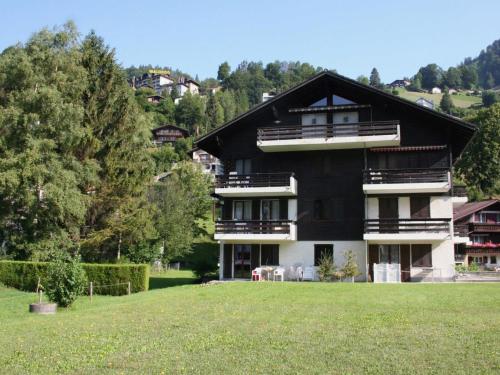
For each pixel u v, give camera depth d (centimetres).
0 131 3875
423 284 2648
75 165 3972
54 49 4172
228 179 3500
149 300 2139
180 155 12050
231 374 989
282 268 3378
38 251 3809
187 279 4231
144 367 1055
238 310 1781
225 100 19412
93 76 4228
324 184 3447
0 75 3984
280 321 1534
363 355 1103
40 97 3816
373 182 3241
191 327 1467
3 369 1077
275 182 3438
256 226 3394
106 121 4231
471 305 1833
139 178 4234
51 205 3878
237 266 3512
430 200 3272
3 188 3706
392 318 1556
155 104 18062
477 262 6134
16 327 1596
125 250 4619
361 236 3334
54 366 1088
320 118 3522
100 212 4184
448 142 3281
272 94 4203
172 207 5291
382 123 3294
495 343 1191
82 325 1571
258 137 3434
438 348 1155
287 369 1011
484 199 6700
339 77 3412
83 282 2291
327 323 1486
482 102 19650
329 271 3203
